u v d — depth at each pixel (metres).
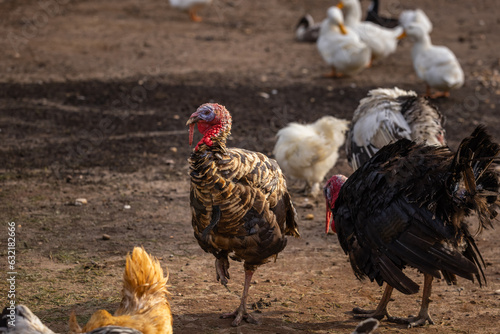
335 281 6.13
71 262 6.31
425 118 7.07
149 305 4.29
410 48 17.41
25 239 6.79
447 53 12.23
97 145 10.09
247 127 11.05
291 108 12.15
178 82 13.55
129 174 9.00
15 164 9.14
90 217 7.49
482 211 4.80
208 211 4.80
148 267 4.36
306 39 17.59
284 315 5.38
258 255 5.03
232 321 5.21
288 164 8.16
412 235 4.66
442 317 5.40
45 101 12.05
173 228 7.30
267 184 4.96
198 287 5.89
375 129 7.17
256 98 12.67
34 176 8.74
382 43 14.79
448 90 12.72
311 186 8.51
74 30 18.11
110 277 6.00
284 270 6.35
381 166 4.93
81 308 5.35
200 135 10.78
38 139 10.23
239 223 4.84
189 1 19.28
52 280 5.89
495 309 5.55
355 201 4.94
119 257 6.48
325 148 7.93
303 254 6.75
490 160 4.82
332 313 5.45
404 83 13.83
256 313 5.40
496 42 17.41
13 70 13.99
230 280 6.09
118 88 13.01
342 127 8.02
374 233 4.79
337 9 13.84
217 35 18.19
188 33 18.30
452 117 11.71
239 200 4.77
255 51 16.53
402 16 15.77
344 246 5.16
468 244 5.06
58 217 7.45
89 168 9.16
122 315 4.13
